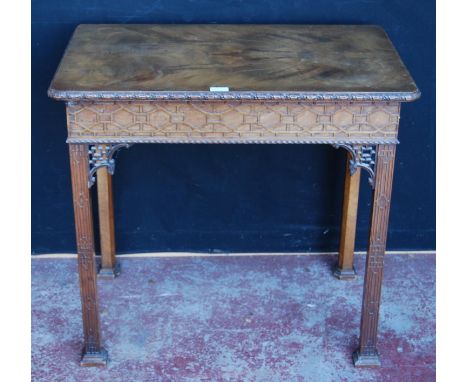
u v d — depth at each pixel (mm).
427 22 2389
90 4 2336
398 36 2408
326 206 2623
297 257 2666
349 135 2010
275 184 2582
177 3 2344
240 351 2303
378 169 2061
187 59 2098
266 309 2451
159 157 2523
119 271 2590
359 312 2451
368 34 2268
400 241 2678
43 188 2553
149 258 2656
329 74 2031
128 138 2000
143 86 1953
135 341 2332
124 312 2432
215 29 2289
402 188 2604
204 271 2602
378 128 2004
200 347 2314
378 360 2264
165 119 1981
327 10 2375
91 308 2203
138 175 2547
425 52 2424
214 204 2605
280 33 2268
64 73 2008
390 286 2553
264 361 2273
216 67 2059
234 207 2613
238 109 1973
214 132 1997
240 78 2002
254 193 2596
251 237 2660
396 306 2471
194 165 2541
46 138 2482
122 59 2092
